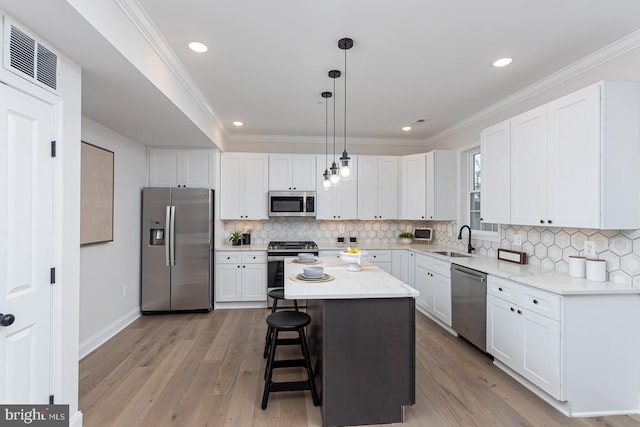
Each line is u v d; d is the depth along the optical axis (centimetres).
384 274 251
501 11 191
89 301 297
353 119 412
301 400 222
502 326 259
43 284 164
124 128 332
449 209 440
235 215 464
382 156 491
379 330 197
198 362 277
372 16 196
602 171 204
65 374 179
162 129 336
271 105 357
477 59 251
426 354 295
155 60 223
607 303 207
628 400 208
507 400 221
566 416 204
